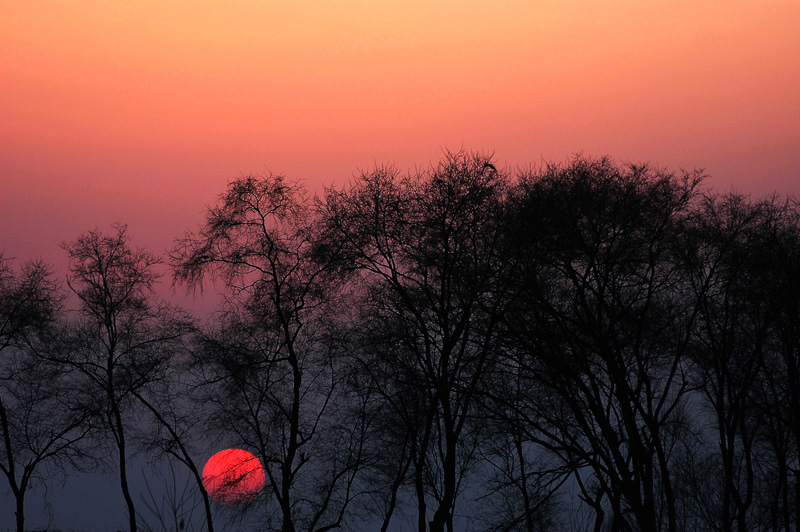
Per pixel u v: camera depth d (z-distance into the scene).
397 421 19.36
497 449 20.06
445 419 15.63
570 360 15.55
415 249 16.69
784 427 16.19
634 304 16.38
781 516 15.91
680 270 16.00
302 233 20.12
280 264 20.16
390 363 17.59
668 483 13.91
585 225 15.02
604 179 15.19
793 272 14.65
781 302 14.71
